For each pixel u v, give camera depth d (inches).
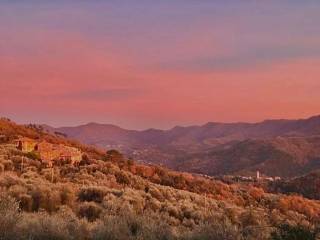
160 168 3890.3
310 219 592.4
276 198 3051.2
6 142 2974.9
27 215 474.9
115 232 455.8
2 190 789.9
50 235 424.5
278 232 454.0
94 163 2741.1
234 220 816.3
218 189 3400.6
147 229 472.7
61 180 1664.6
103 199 1036.5
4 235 385.1
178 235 481.1
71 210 756.6
